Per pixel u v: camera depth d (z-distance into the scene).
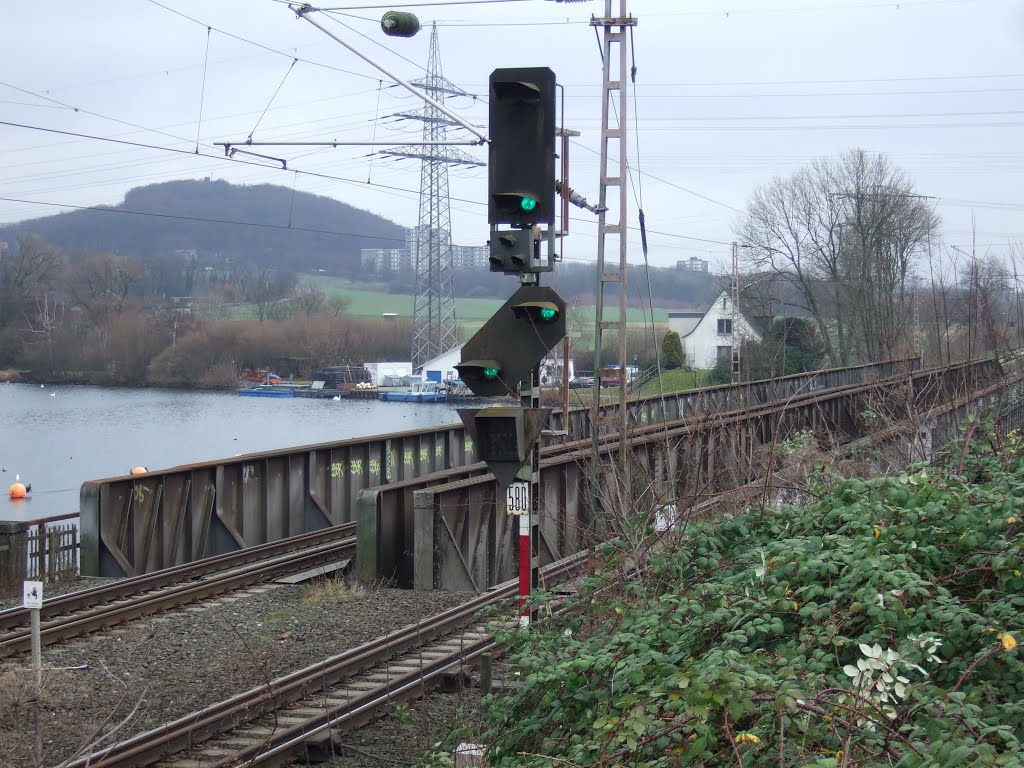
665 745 5.45
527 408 9.50
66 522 27.20
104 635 13.57
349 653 11.98
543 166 9.29
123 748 8.97
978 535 6.82
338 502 23.73
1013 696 5.61
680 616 6.66
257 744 9.27
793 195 55.91
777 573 6.80
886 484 7.65
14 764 8.73
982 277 20.02
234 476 20.64
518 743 6.85
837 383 35.03
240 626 14.06
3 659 12.34
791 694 4.95
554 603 10.06
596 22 22.70
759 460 13.32
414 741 9.59
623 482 13.92
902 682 5.22
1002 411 14.23
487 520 18.23
